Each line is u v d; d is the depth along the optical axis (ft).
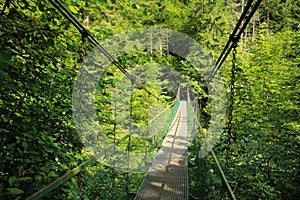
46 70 6.37
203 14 46.24
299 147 9.26
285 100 10.92
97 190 7.91
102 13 10.86
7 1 5.19
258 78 12.82
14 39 5.45
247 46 16.33
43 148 5.49
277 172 8.80
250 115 11.44
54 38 6.64
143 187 10.50
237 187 8.64
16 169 4.99
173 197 9.52
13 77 5.23
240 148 9.33
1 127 4.98
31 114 5.78
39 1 6.28
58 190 5.55
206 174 8.78
